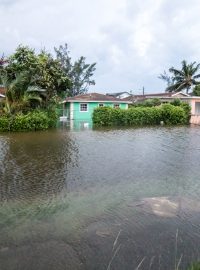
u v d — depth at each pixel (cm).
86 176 1216
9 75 2978
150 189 1045
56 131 2725
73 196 972
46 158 1555
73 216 814
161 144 2030
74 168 1349
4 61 2988
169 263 598
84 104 4238
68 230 734
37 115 2847
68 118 4275
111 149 1823
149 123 3591
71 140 2164
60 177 1201
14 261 607
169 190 1034
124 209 862
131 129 2989
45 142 2061
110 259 613
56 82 3256
